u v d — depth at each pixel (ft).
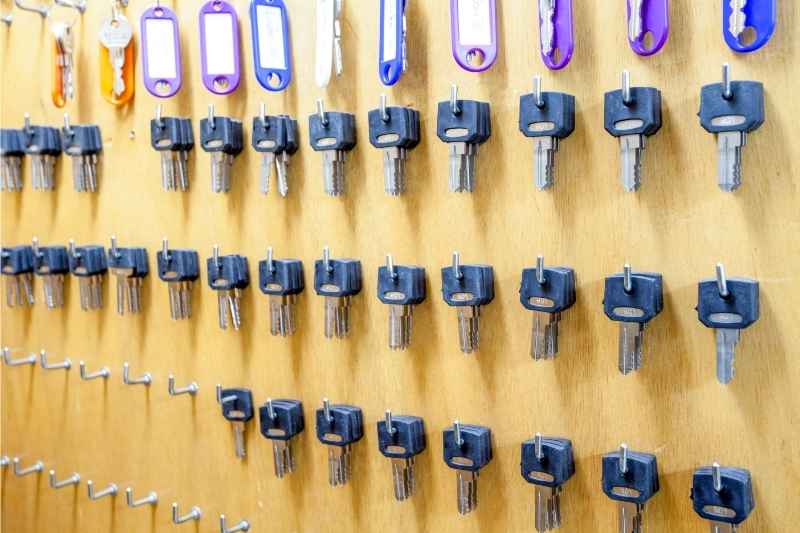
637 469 2.61
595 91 2.72
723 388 2.57
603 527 2.83
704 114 2.41
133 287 4.01
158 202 3.94
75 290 4.42
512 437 3.01
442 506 3.21
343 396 3.43
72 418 4.55
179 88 3.69
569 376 2.86
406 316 3.13
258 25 3.30
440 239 3.10
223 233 3.71
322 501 3.56
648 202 2.65
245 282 3.60
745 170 2.47
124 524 4.34
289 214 3.50
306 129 3.42
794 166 2.40
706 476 2.48
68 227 4.35
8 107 4.59
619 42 2.66
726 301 2.37
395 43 2.95
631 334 2.60
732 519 2.44
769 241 2.45
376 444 3.36
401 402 3.27
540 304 2.75
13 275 4.56
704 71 2.51
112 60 3.90
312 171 3.42
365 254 3.30
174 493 4.09
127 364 4.00
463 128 2.86
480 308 3.04
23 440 4.85
